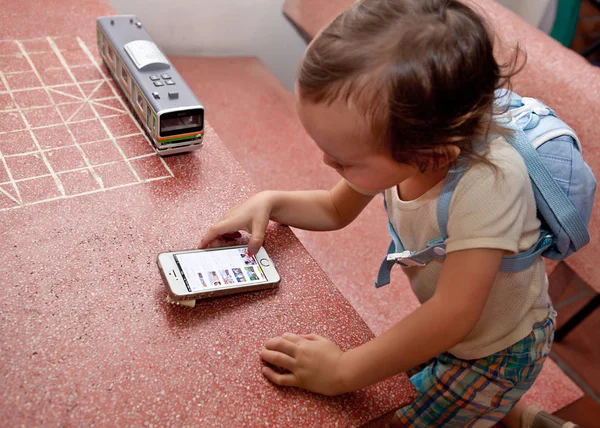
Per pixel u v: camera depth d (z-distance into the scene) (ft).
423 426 3.03
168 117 2.68
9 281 2.11
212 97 5.16
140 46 2.96
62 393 1.83
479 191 2.07
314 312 2.27
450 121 1.89
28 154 2.64
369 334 2.24
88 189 2.54
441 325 2.02
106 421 1.79
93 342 1.99
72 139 2.77
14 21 3.43
